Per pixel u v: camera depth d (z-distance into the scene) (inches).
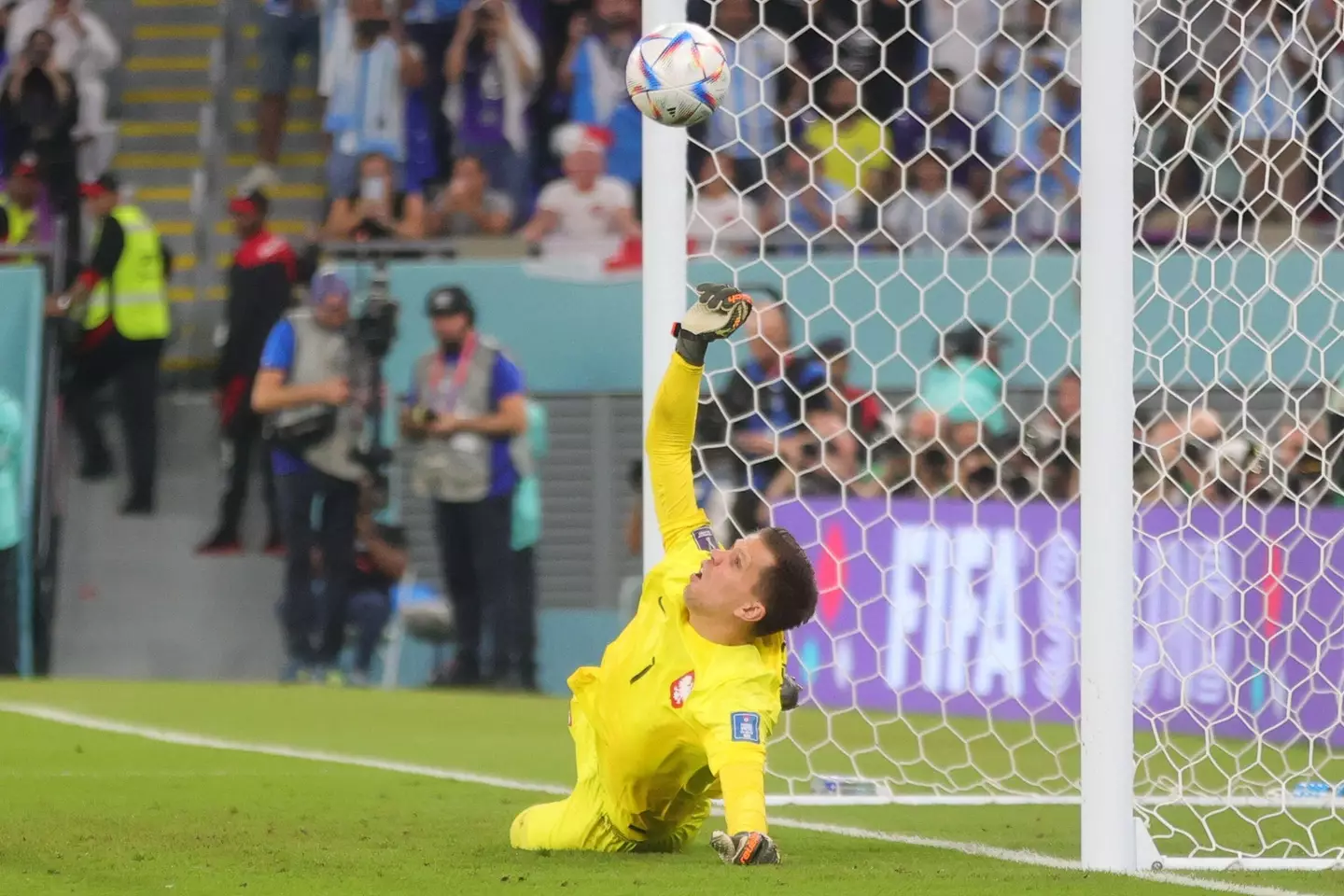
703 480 1387.8
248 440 1876.2
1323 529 1219.9
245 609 1859.0
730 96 1727.4
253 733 1225.4
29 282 1752.0
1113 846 645.3
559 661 1722.4
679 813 649.0
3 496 1696.6
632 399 1760.6
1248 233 1494.8
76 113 2133.4
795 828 811.4
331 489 1611.7
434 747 1170.0
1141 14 953.5
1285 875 652.7
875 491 1434.5
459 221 1995.6
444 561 1604.3
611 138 2010.3
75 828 745.0
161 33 2513.5
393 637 1641.2
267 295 1838.1
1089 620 647.1
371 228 1969.7
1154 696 1249.4
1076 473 1445.6
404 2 2066.9
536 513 1600.6
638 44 698.2
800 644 1391.5
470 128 2043.6
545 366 1770.4
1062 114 1750.7
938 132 1776.6
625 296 1764.3
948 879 597.9
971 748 1212.5
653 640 612.7
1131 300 647.8
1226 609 1165.7
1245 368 1408.7
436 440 1577.3
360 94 2037.4
